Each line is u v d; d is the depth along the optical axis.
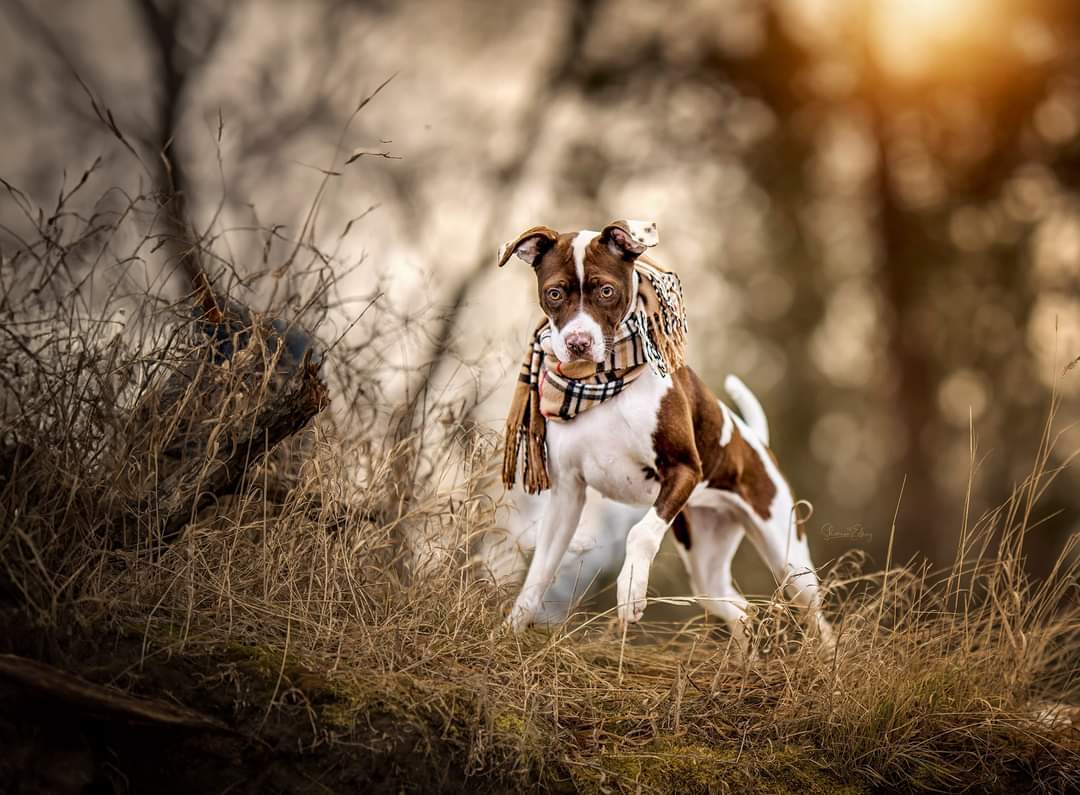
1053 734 4.51
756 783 4.00
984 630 4.83
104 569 3.82
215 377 4.20
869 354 17.72
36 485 3.82
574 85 16.12
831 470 17.89
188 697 3.52
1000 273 16.08
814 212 17.30
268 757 3.50
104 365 4.14
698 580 5.69
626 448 4.67
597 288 4.44
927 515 15.82
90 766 3.36
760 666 4.61
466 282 13.07
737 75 16.67
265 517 4.21
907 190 17.02
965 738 4.38
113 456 3.93
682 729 4.20
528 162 15.78
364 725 3.60
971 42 16.39
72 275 4.34
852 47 16.91
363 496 4.61
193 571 3.86
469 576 4.48
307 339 4.80
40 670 3.25
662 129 16.38
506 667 4.18
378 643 4.00
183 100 13.26
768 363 17.50
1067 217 16.17
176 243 4.70
